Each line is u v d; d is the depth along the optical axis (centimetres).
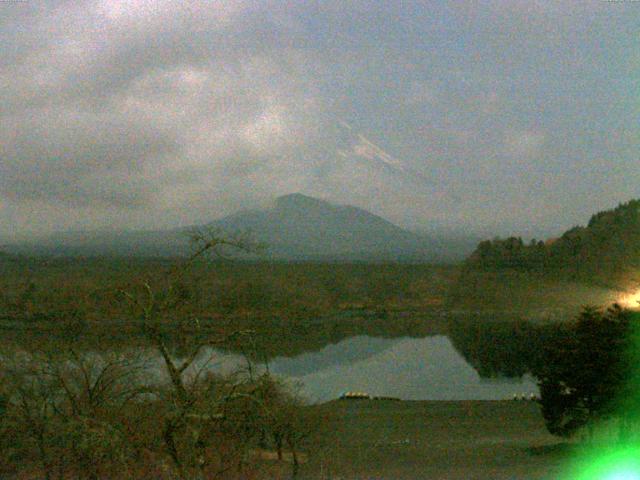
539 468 2619
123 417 1527
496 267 14800
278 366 6316
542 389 3198
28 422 1694
